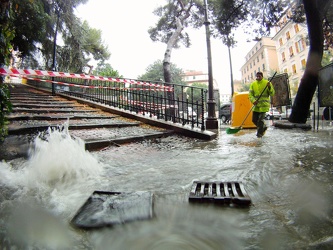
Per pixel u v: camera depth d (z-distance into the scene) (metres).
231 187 2.38
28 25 11.66
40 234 1.52
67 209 1.93
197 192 2.26
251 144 5.08
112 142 4.85
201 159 3.75
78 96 11.79
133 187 2.50
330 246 1.32
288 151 4.10
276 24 11.23
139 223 1.66
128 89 9.37
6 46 2.93
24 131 4.59
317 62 8.21
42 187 2.47
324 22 11.17
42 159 3.03
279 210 1.86
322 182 2.45
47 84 15.30
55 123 5.82
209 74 9.62
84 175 2.92
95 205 1.95
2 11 2.80
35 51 14.74
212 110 9.54
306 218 1.70
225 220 1.71
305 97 8.60
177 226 1.63
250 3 10.78
